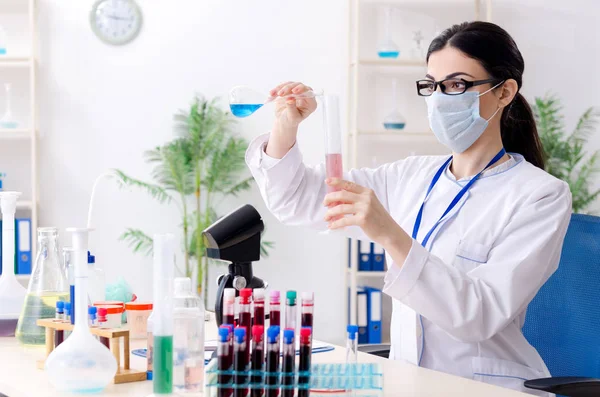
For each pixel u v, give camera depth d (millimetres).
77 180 4648
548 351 1980
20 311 1951
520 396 1325
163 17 4680
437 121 1856
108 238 4660
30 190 4625
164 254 1259
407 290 1560
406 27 4785
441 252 1815
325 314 4789
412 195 1978
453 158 1975
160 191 4555
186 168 4480
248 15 4727
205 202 4699
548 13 4785
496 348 1764
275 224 4766
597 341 1903
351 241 4613
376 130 4492
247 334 1218
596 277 1938
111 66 4664
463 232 1815
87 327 1348
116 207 4672
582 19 4781
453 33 1874
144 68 4680
